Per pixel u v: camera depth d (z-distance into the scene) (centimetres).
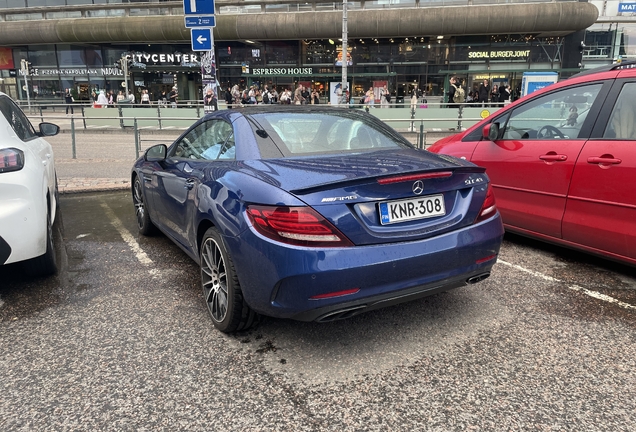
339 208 230
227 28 2864
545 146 408
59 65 3394
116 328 298
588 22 2544
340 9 2820
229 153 309
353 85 3097
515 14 2553
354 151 304
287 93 2428
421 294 258
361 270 230
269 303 240
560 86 414
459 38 2884
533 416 211
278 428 205
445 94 2984
